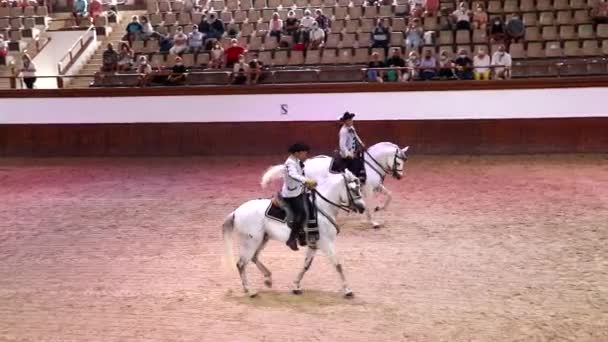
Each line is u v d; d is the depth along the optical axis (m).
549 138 19.50
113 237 12.70
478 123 19.78
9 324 8.67
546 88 19.28
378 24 22.86
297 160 9.12
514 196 14.69
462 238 11.76
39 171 20.09
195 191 16.45
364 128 20.30
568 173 16.86
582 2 23.97
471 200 14.50
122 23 28.47
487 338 7.67
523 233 11.89
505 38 22.33
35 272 10.84
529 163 18.41
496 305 8.68
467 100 19.70
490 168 17.94
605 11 22.72
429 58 20.34
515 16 22.88
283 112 20.73
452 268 10.23
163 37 24.83
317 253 11.21
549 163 18.28
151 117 21.58
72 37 27.11
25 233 13.25
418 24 23.34
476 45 21.97
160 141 21.62
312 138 20.64
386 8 25.45
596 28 22.61
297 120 20.69
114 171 19.66
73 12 28.33
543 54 21.70
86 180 18.47
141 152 21.78
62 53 26.88
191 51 23.98
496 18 22.62
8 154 22.52
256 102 20.88
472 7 24.78
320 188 9.23
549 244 11.20
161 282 10.09
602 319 8.10
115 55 23.19
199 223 13.45
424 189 15.79
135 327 8.38
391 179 17.09
